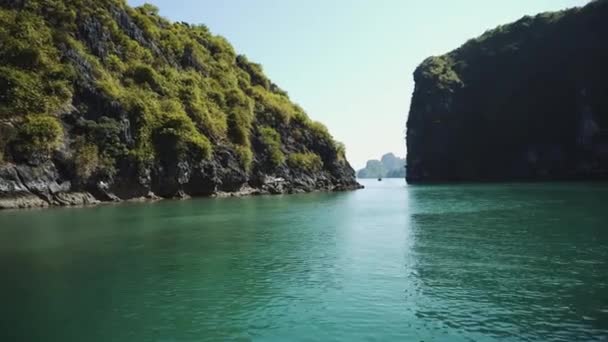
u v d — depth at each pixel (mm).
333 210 50781
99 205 55906
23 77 56312
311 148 108750
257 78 117375
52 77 59781
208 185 75250
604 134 143250
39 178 53344
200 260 23984
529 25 184250
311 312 15695
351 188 112625
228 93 94000
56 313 15680
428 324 14414
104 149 61062
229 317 15289
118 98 66000
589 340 12969
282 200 68250
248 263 23250
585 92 149875
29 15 63156
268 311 15844
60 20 67062
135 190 64500
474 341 13062
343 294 17750
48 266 22562
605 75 146500
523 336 13344
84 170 57906
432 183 156625
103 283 19484
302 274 20922
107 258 24406
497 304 16219
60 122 58125
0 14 60781
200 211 49031
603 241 27391
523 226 34312
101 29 73000
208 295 17766
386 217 43000
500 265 21969
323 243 28953
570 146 154375
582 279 19219
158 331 14078
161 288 18719
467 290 17969
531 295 17172
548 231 31531
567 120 156000
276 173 92875
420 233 32375
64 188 55844
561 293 17359
